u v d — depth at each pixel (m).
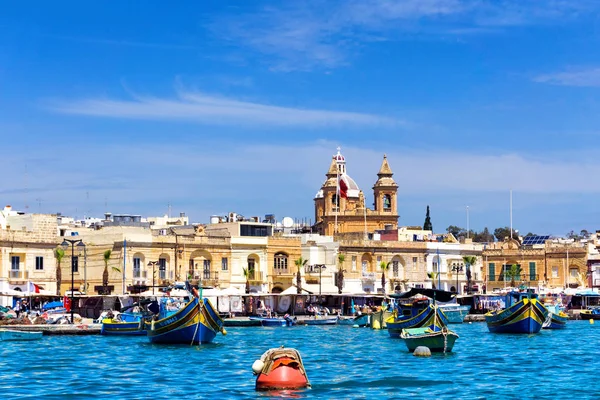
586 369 73.38
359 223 190.88
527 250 189.88
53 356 82.56
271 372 61.84
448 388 62.88
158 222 196.50
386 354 84.88
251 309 145.50
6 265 130.00
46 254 135.00
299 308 151.38
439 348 84.69
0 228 129.75
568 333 114.81
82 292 138.00
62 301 127.50
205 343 92.38
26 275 132.00
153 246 143.12
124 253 140.25
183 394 60.12
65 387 63.41
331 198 193.62
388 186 192.25
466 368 73.69
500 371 71.81
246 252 152.75
